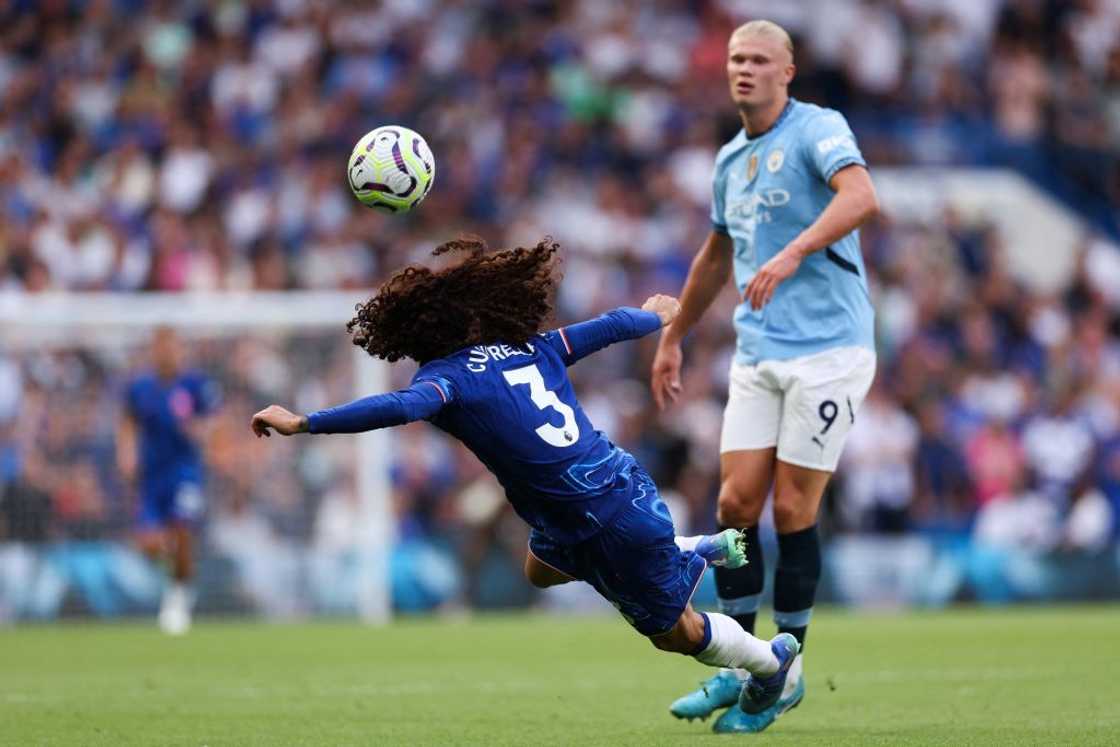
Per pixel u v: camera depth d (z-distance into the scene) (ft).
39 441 195.93
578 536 70.49
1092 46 307.99
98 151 265.34
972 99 294.46
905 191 273.54
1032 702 92.43
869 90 288.92
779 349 84.84
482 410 68.95
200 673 119.24
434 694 102.01
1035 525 216.95
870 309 86.69
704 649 73.26
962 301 250.16
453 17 286.25
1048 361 242.37
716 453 214.07
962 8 301.43
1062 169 289.33
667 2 292.81
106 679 114.93
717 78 285.84
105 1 284.61
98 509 195.42
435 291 69.41
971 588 207.72
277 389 202.18
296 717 89.15
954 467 218.18
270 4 283.38
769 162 85.87
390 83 275.18
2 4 282.77
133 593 194.70
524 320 70.69
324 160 263.90
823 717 86.43
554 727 83.25
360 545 198.59
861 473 211.41
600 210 257.75
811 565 84.69
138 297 219.20
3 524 194.29
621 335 73.20
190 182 256.93
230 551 197.88
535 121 273.75
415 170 79.51
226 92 273.13
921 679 107.24
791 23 292.81
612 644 144.05
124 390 194.39
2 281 240.32
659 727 82.94
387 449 202.69
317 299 200.54
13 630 175.52
